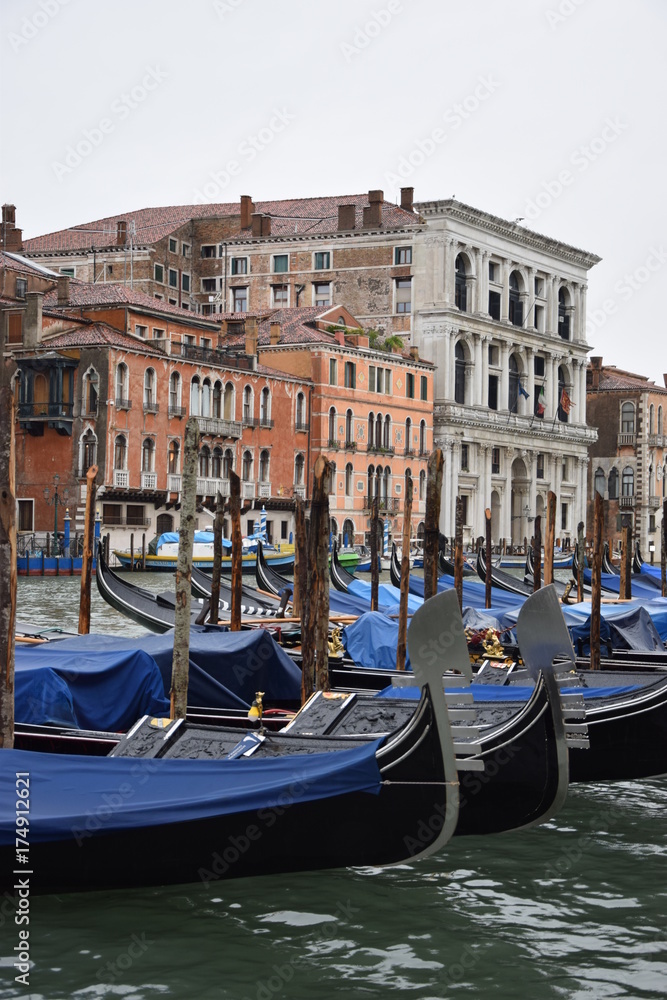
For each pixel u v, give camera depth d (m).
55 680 13.87
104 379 55.66
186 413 60.25
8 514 11.80
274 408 66.25
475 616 21.36
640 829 14.06
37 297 56.34
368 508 71.88
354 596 26.94
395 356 73.62
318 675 15.75
